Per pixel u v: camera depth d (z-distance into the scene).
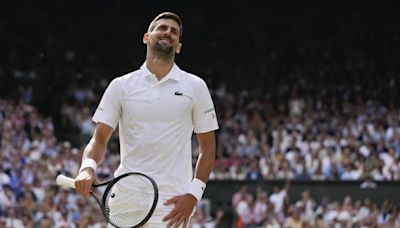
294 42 118.69
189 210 19.80
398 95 101.50
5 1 114.94
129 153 20.03
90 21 119.19
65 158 72.62
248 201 70.00
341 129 87.94
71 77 105.38
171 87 20.08
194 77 20.48
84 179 19.53
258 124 88.19
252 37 120.12
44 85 102.00
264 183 74.06
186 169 20.27
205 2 123.50
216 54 118.88
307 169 76.50
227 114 94.19
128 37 119.94
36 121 82.38
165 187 19.77
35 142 76.50
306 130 85.62
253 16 122.75
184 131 20.17
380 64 111.75
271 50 118.12
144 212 19.27
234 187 74.88
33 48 111.88
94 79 108.06
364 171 75.38
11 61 108.38
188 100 20.09
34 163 70.00
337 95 101.31
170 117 19.94
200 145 20.62
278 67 114.00
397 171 75.38
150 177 19.19
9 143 74.62
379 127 86.62
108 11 121.44
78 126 91.50
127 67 115.50
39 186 67.31
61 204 64.50
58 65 109.88
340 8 121.44
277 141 82.56
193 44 120.44
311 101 98.94
